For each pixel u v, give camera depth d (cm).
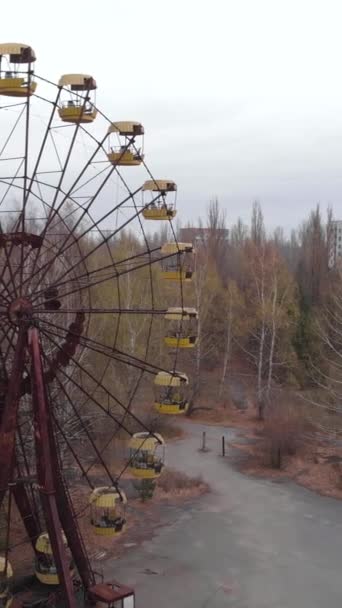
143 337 4953
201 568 2597
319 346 5572
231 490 3569
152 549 2773
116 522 2312
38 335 2148
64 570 2038
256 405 5578
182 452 4334
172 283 5572
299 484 3672
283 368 5881
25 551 2741
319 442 4297
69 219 3606
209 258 6944
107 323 4716
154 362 4909
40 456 2056
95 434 4000
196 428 5009
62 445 3269
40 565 2289
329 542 2869
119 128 2495
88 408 3994
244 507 3303
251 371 6284
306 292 7100
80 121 2448
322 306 6153
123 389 4406
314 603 2323
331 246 9556
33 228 3178
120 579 2491
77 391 3847
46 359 2275
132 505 3300
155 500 3378
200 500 3400
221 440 4641
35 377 2086
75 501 3238
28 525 2339
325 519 3145
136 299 4812
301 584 2469
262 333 5384
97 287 4919
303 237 9562
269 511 3247
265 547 2809
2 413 2177
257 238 8344
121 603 2153
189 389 5431
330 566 2627
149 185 2642
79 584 2302
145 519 3125
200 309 5459
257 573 2559
